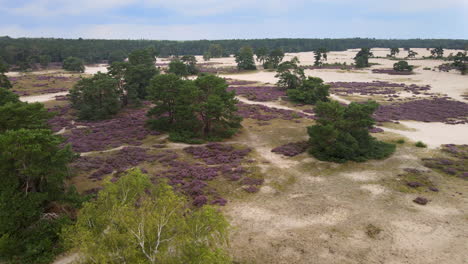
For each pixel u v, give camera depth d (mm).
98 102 63250
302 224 24688
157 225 14867
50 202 24344
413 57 192125
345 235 23125
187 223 16000
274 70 145250
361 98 82562
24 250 20516
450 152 41906
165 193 18656
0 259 19703
